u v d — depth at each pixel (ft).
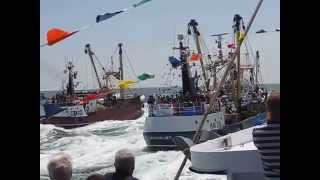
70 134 185.88
